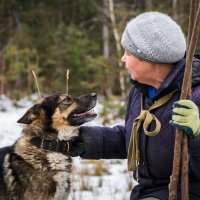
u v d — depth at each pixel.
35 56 19.73
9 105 15.05
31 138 4.48
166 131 3.51
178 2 17.89
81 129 4.22
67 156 4.48
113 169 7.76
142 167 3.70
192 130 3.18
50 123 4.50
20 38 20.81
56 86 18.27
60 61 19.28
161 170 3.60
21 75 18.67
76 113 4.68
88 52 20.27
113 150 4.11
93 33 22.30
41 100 4.68
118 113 12.60
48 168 4.45
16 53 18.61
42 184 4.44
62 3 22.69
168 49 3.48
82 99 4.75
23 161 4.43
